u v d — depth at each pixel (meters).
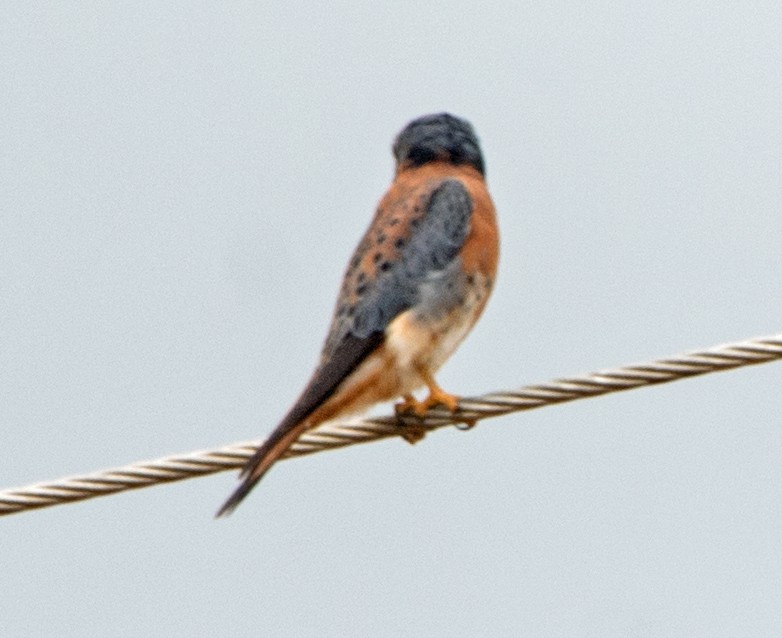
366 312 12.13
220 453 10.80
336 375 11.82
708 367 10.17
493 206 13.04
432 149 13.22
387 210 12.86
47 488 10.37
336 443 11.57
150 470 10.55
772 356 10.07
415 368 12.12
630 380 10.38
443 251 12.43
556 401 10.90
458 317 12.45
